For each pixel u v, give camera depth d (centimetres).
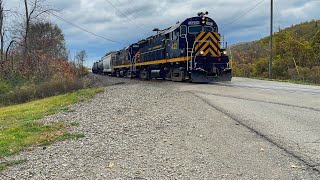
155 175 496
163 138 730
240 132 741
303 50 3319
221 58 2131
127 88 2148
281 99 1198
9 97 2386
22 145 744
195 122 880
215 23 2258
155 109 1155
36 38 3850
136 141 717
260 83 2052
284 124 786
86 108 1328
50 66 3102
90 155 628
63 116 1159
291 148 599
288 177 468
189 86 1886
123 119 1009
